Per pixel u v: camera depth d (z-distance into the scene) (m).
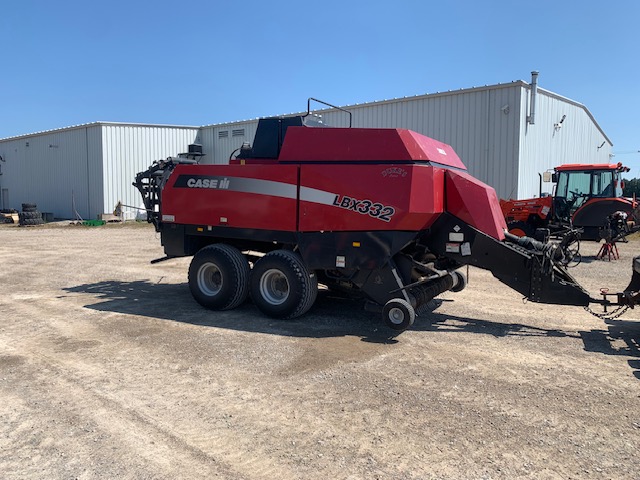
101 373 5.08
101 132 31.56
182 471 3.33
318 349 5.86
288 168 6.88
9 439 3.75
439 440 3.73
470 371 5.16
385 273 6.46
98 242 18.97
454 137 21.41
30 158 37.91
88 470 3.33
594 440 3.74
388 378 4.95
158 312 7.63
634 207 14.38
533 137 21.09
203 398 4.48
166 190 7.94
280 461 3.45
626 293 6.33
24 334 6.46
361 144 6.54
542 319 7.30
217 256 7.48
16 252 15.70
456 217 6.64
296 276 6.87
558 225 15.42
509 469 3.35
